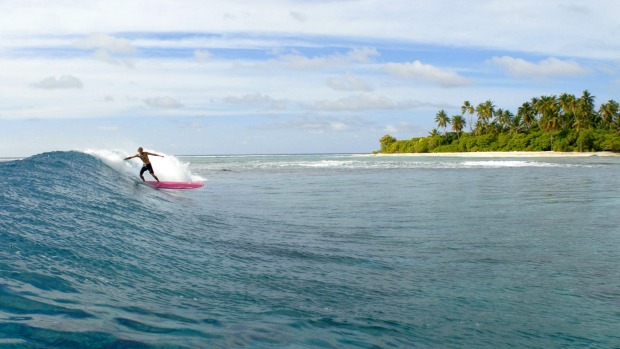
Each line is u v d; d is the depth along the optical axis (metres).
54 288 4.95
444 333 4.92
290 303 5.66
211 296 5.71
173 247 8.31
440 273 7.29
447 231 11.01
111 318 4.32
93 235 7.81
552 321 5.34
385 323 5.12
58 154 17.48
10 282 4.80
